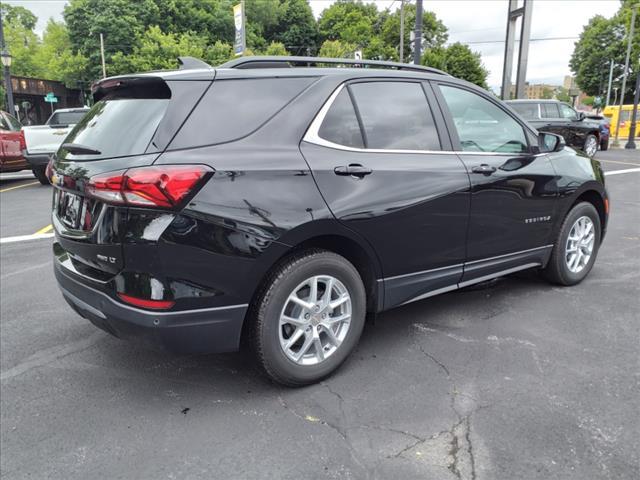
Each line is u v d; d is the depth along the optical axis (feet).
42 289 15.87
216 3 199.82
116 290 8.19
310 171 9.11
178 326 8.15
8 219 27.30
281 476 7.32
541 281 15.53
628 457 7.56
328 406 9.08
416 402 9.14
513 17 71.15
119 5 172.86
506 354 10.91
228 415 8.88
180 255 7.95
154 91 9.06
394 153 10.48
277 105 9.34
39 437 8.40
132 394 9.68
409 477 7.23
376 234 9.95
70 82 177.17
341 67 10.65
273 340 9.05
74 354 11.41
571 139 54.29
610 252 18.81
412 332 12.10
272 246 8.61
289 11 233.76
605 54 181.98
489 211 11.96
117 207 7.94
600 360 10.56
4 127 40.01
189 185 7.89
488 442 7.96
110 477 7.42
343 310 10.02
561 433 8.14
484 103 12.60
